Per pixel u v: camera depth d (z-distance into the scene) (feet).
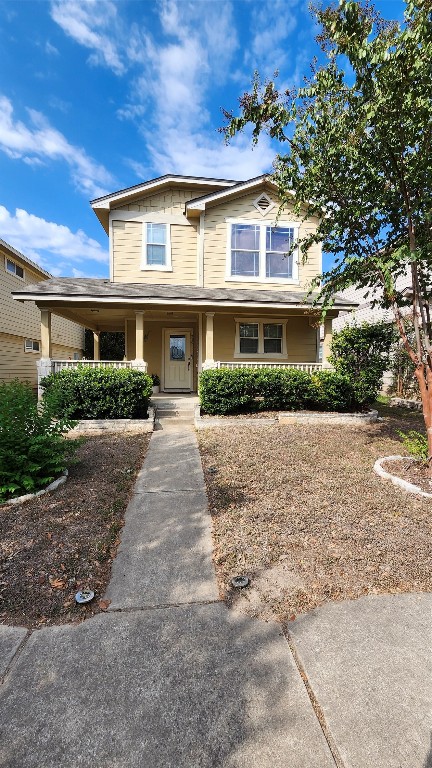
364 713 5.31
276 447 19.71
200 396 27.96
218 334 36.40
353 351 28.96
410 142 12.63
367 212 14.58
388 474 14.97
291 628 7.06
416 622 7.18
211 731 5.09
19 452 13.52
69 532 10.66
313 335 37.65
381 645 6.59
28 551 9.62
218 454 18.45
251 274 35.12
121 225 34.27
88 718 5.29
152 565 9.26
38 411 15.07
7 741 4.98
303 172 14.97
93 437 22.21
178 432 23.59
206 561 9.44
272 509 12.16
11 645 6.66
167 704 5.49
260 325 36.94
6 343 41.81
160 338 39.19
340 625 7.11
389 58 11.00
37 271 47.98
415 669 6.07
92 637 6.88
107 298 28.07
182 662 6.27
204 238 34.45
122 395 25.27
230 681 5.88
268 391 27.58
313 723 5.18
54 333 52.34
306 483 14.44
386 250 15.33
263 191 35.12
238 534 10.63
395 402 35.50
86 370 25.99
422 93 11.39
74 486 14.20
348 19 11.24
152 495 13.60
